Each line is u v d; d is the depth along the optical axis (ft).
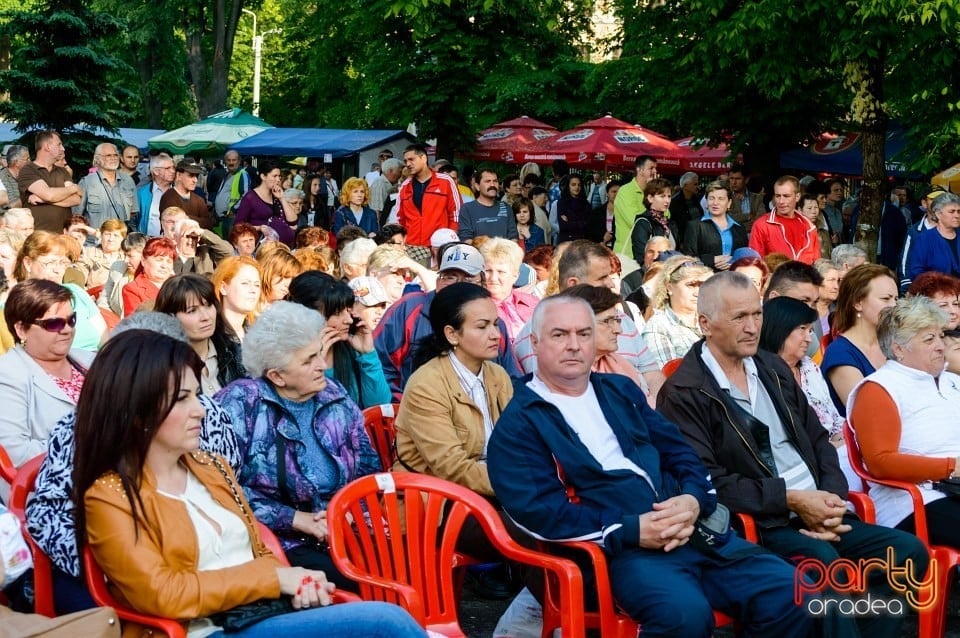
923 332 17.71
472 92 69.10
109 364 11.42
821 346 24.91
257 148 89.20
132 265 29.45
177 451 11.81
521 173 62.75
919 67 44.68
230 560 12.24
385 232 35.01
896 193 67.26
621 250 38.19
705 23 51.34
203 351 18.33
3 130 98.58
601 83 86.38
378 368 18.76
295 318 14.76
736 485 15.84
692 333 22.70
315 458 14.84
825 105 59.72
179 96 143.23
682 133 84.94
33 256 23.65
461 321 16.60
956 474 17.11
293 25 140.67
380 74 70.03
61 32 66.49
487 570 19.11
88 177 41.47
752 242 35.12
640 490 14.39
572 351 14.79
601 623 13.88
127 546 11.15
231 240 32.37
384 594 13.32
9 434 15.93
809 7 43.19
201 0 133.08
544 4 68.13
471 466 16.14
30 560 11.22
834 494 15.99
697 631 13.30
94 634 10.43
